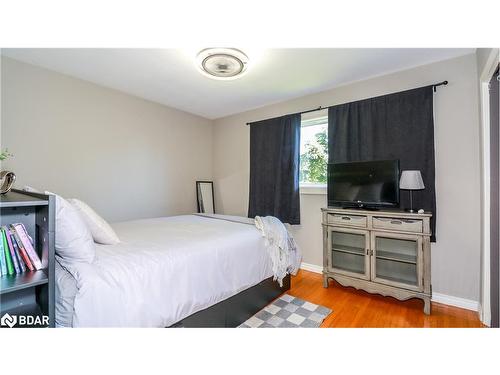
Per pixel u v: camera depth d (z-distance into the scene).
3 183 1.44
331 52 2.22
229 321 1.83
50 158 2.61
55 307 1.13
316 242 3.20
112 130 3.13
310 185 3.35
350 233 2.51
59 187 2.68
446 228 2.29
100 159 3.02
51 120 2.62
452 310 2.15
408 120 2.46
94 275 1.17
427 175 2.34
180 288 1.44
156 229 2.21
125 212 3.27
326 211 2.65
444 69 2.34
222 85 3.02
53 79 2.62
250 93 3.27
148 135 3.54
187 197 4.10
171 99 3.51
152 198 3.59
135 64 2.49
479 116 2.12
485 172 1.96
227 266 1.78
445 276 2.29
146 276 1.30
